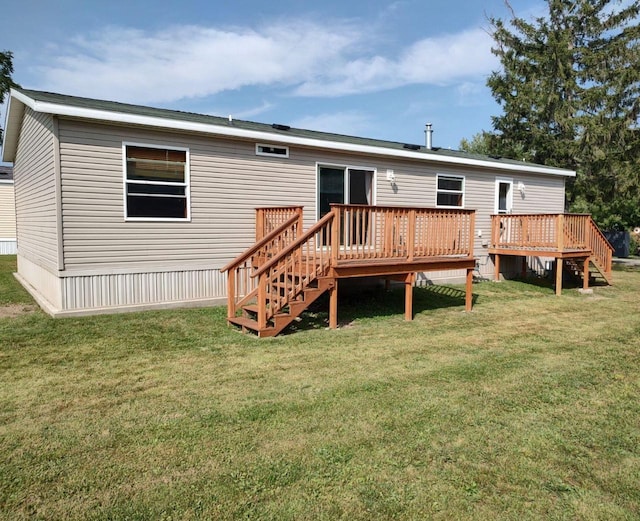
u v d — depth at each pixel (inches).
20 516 94.0
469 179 466.6
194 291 311.9
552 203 557.3
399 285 411.5
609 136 712.4
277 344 226.5
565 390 170.4
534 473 113.1
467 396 162.1
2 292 357.4
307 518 94.7
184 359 199.5
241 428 133.7
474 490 105.4
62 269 265.7
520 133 853.8
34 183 342.0
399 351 218.8
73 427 133.3
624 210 943.7
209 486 105.0
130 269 287.3
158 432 130.6
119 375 178.2
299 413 144.5
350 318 294.4
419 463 116.4
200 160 309.3
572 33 820.6
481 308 340.5
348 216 269.6
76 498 100.0
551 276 528.4
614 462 119.0
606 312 333.7
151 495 101.3
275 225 316.2
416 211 295.3
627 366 201.5
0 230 741.3
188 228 307.4
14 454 117.6
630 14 781.3
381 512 97.1
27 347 212.7
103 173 275.0
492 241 484.1
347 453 120.4
